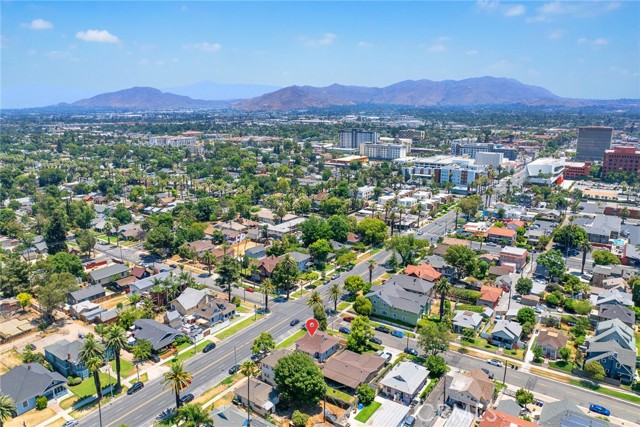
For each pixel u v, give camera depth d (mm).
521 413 106562
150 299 157875
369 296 160875
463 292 170125
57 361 125188
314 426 102750
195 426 92750
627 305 157750
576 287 171750
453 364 129000
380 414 106500
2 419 94875
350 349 134000
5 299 165125
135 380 120562
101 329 125625
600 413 107625
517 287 170750
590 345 129375
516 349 137250
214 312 151750
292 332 145500
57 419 105250
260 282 187250
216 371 124500
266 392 111375
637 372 125625
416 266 190000
